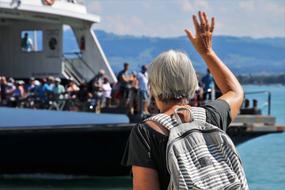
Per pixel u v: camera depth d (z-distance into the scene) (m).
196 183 2.55
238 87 3.01
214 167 2.59
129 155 2.69
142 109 12.51
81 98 13.64
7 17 14.00
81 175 11.62
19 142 11.29
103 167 11.54
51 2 14.06
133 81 13.27
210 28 3.07
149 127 2.68
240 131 12.24
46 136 11.20
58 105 13.02
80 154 11.36
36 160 11.43
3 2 13.19
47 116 11.48
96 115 11.48
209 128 2.67
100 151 11.33
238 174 2.61
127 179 11.72
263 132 12.41
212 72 3.06
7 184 11.39
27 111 11.46
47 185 11.32
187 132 2.64
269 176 12.96
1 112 11.39
